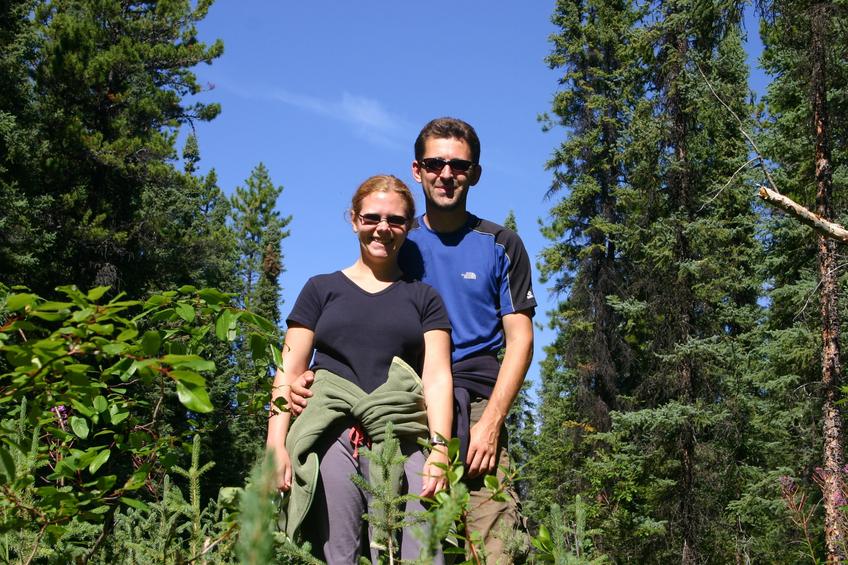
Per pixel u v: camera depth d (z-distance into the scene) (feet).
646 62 67.31
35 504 6.39
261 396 7.47
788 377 50.62
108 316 5.63
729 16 45.88
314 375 9.23
